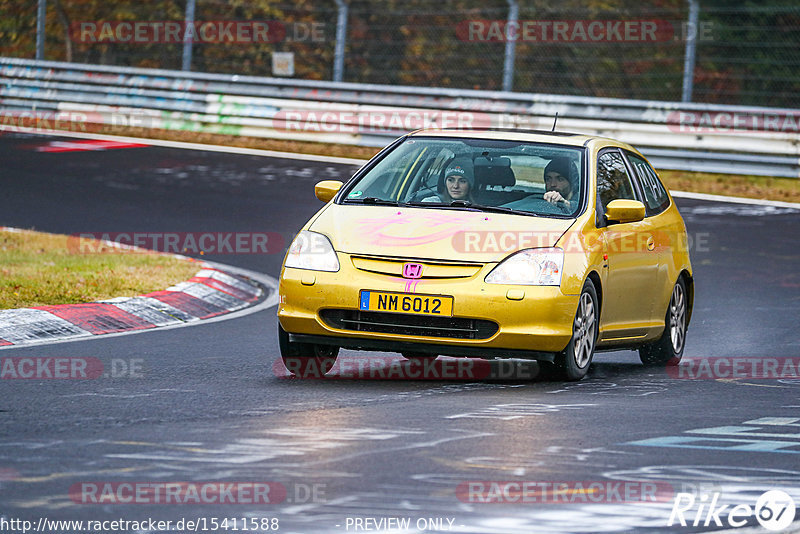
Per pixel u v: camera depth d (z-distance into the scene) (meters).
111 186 67.56
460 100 83.12
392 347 27.50
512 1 82.75
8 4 115.94
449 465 19.05
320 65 114.31
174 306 39.31
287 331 28.22
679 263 34.47
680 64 112.75
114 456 19.30
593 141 32.09
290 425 22.11
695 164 77.00
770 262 52.56
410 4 114.94
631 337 31.64
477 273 27.30
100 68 91.94
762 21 113.06
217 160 78.25
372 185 30.78
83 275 41.75
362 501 16.83
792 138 74.75
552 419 23.28
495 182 30.17
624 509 16.73
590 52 113.69
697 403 25.92
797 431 22.70
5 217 58.16
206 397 25.20
